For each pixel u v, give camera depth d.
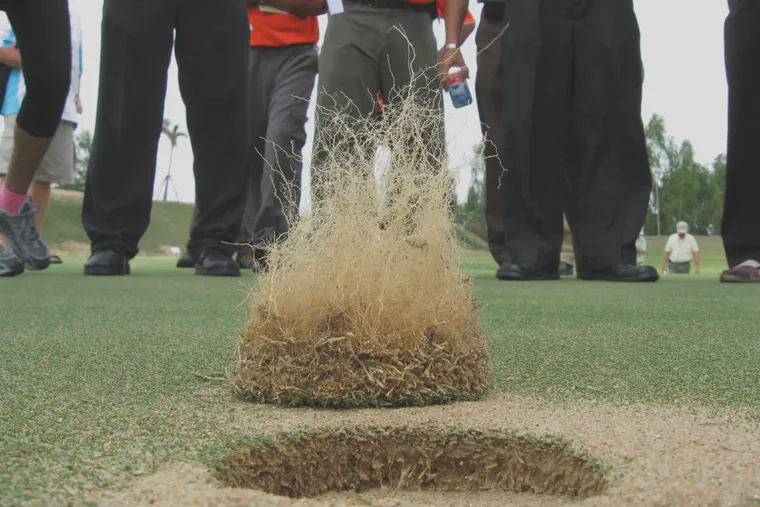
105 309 2.78
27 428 0.96
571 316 2.62
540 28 5.04
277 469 0.94
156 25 4.70
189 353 1.70
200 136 5.09
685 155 56.44
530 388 1.27
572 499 0.86
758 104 4.62
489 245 5.76
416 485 0.98
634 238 5.24
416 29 4.18
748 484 0.69
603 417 1.02
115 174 5.00
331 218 1.21
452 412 1.06
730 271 4.91
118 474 0.76
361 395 1.09
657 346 1.85
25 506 0.65
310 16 5.38
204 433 0.95
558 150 5.29
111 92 4.80
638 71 5.22
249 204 6.29
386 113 1.37
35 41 3.14
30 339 1.93
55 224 28.61
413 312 1.12
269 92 5.52
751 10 4.48
